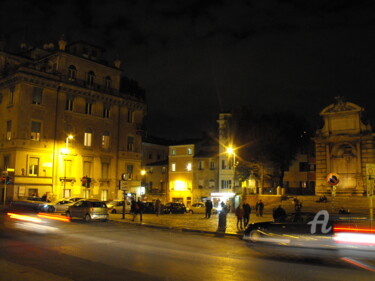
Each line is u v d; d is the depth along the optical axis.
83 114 48.34
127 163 53.38
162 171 70.31
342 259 12.79
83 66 48.97
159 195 69.06
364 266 11.58
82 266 10.73
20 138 41.97
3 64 47.94
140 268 10.62
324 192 46.09
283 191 46.91
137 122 55.53
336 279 9.77
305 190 63.31
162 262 11.60
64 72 46.69
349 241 14.61
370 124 44.62
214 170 63.94
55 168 44.69
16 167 41.41
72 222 26.41
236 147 49.81
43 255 12.38
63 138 45.88
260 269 10.87
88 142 48.91
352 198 39.69
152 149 74.62
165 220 29.81
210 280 9.34
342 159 45.88
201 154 66.25
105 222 27.67
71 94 47.25
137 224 26.64
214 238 19.12
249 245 16.12
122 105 53.56
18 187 41.22
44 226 22.31
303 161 65.06
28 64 47.38
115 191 51.28
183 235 20.09
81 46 50.81
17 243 14.93
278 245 15.70
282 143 51.34
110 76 52.41
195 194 65.00
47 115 44.66
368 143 44.12
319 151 47.72
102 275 9.66
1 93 45.66
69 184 45.84
